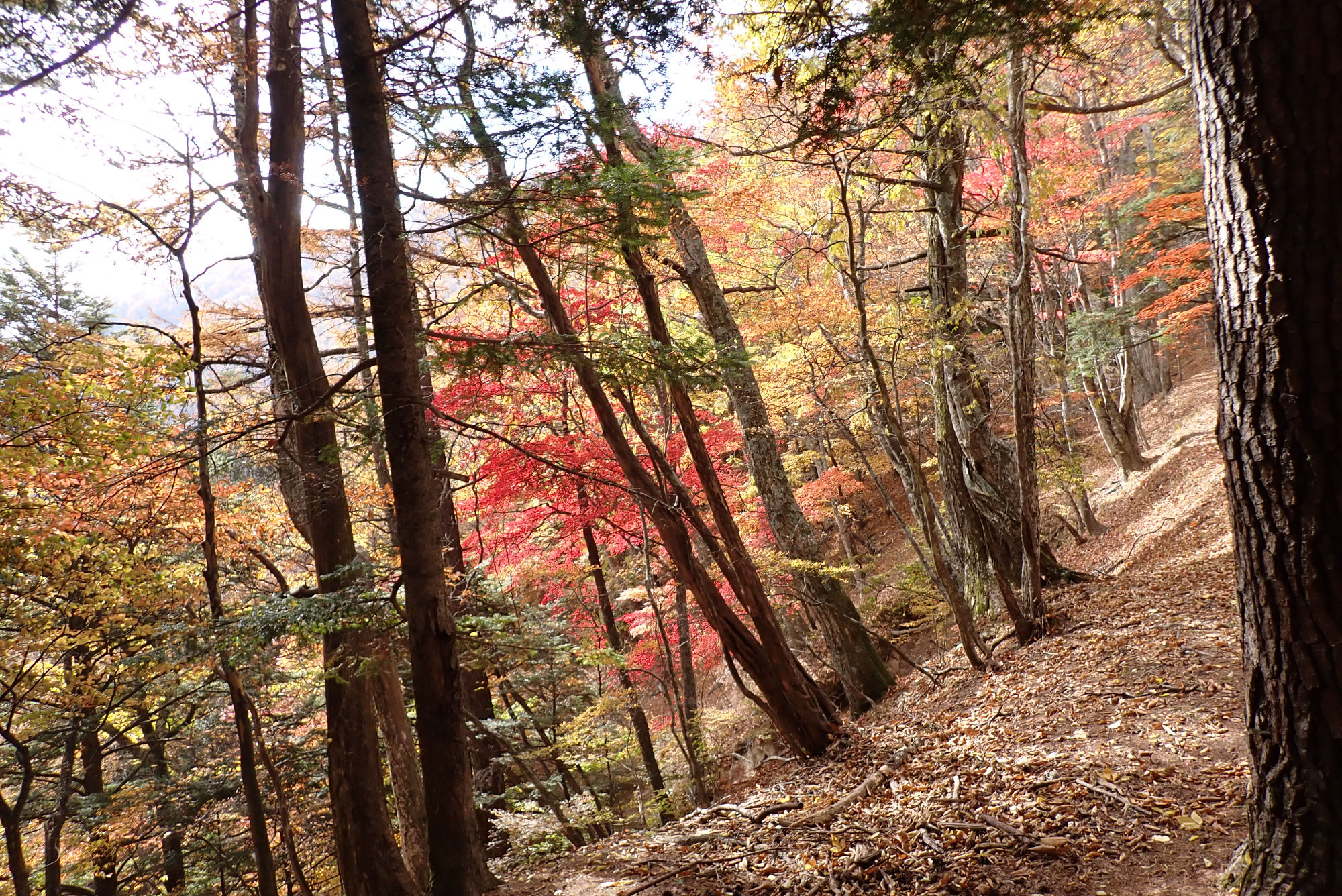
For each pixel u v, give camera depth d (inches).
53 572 312.5
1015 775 209.9
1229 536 414.6
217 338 429.1
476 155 266.8
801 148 311.9
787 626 650.2
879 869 176.1
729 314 452.4
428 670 195.5
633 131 347.9
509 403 382.9
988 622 451.5
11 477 272.2
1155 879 147.9
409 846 310.8
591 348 233.8
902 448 348.8
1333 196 90.4
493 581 373.4
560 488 392.2
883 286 578.2
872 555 812.0
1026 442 358.0
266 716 442.3
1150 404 884.0
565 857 230.5
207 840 454.0
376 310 200.8
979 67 191.8
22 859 327.6
